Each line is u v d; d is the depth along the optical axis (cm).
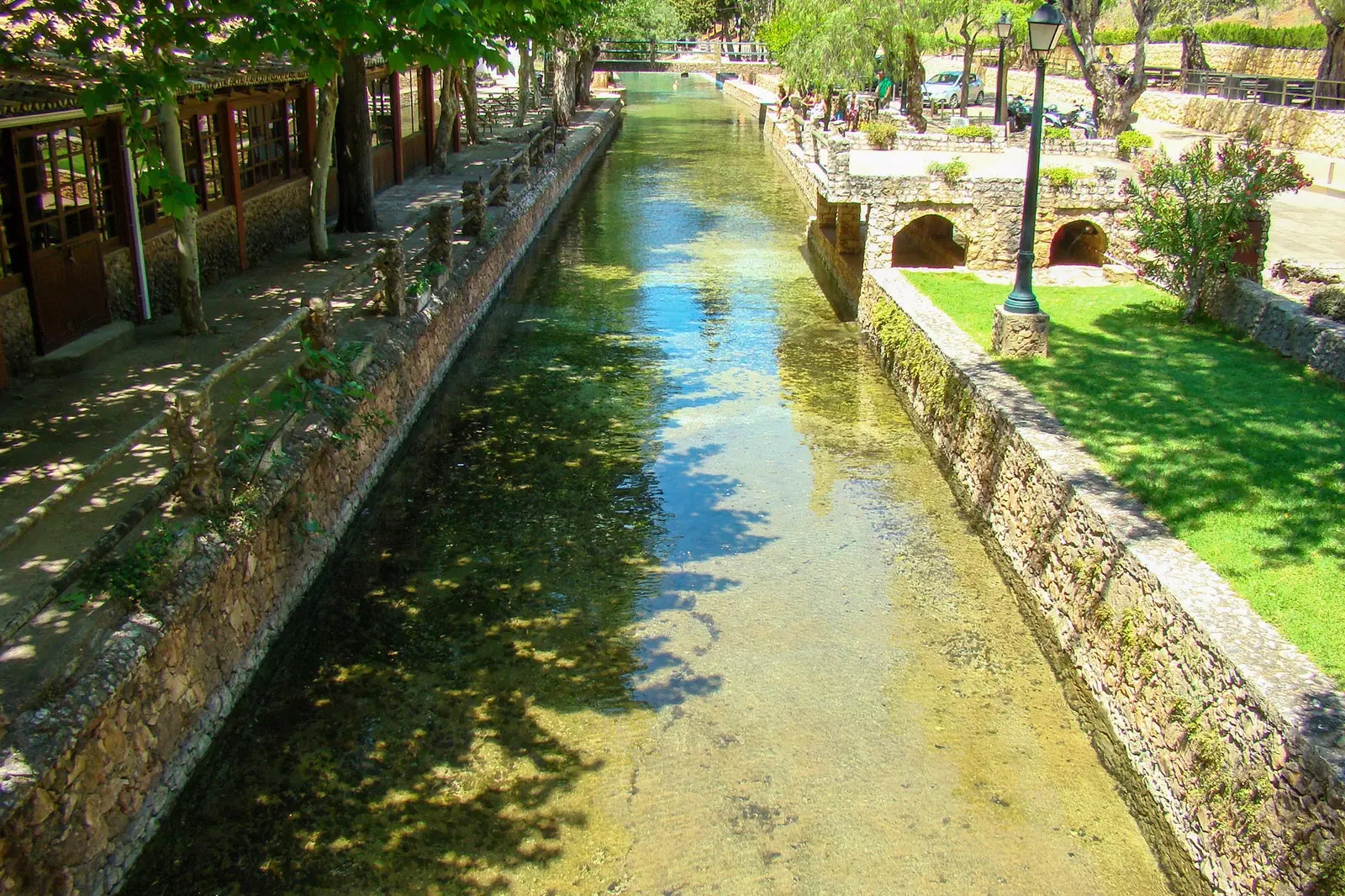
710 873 606
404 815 647
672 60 7806
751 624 864
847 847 629
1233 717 577
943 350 1193
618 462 1176
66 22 987
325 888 591
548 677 791
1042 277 1568
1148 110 3866
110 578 607
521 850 621
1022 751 720
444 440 1222
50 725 514
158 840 618
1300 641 600
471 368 1470
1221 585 663
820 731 732
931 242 2016
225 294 1389
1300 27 4259
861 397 1389
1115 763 700
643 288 1923
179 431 678
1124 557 720
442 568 945
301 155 1816
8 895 483
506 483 1116
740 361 1524
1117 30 5153
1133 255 1558
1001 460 976
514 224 1998
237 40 951
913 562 972
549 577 934
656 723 738
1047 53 1095
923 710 759
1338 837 487
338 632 842
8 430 892
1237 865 562
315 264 1583
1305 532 739
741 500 1088
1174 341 1225
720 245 2297
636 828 640
